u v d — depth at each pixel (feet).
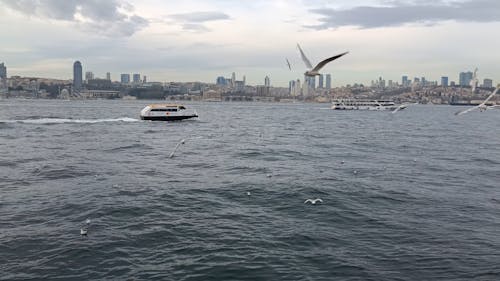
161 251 63.10
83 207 84.84
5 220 76.23
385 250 64.03
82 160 149.28
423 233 71.56
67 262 58.75
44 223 74.79
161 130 301.43
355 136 272.31
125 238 67.87
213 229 72.90
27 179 112.78
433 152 187.01
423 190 104.06
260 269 57.41
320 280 54.29
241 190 102.17
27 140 215.72
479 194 100.63
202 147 199.52
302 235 70.13
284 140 241.35
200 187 105.50
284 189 102.89
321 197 95.25
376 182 113.29
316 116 579.07
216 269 57.26
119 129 300.81
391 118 541.75
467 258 60.85
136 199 91.76
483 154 181.37
